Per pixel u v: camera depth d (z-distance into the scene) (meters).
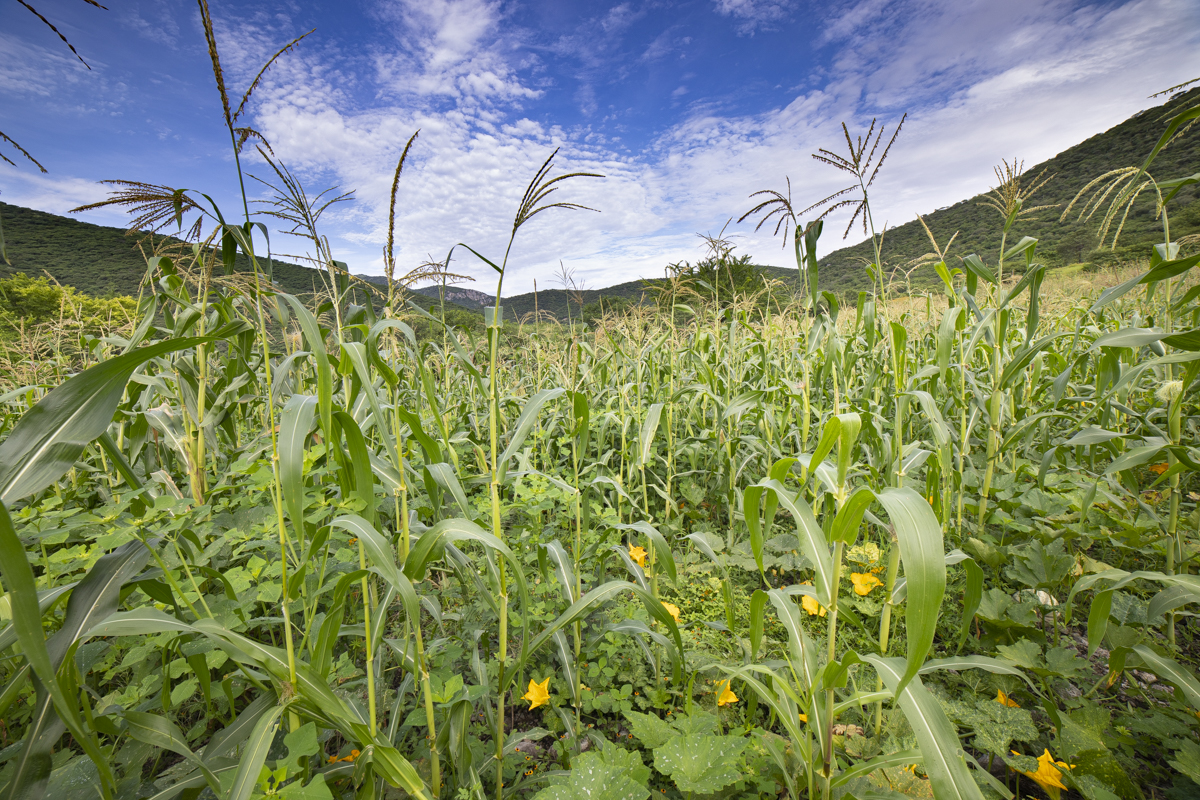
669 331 5.54
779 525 4.07
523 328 7.02
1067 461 4.20
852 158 2.75
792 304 6.50
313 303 2.90
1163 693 2.34
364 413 2.59
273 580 2.14
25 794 1.18
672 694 2.55
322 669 1.67
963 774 1.23
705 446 4.73
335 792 1.79
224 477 3.15
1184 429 4.18
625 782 1.59
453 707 1.79
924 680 2.53
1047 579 2.68
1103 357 3.39
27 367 4.53
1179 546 2.62
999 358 3.49
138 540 1.49
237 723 1.57
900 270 5.55
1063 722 1.97
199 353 3.08
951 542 3.23
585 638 2.79
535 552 2.93
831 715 1.62
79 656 1.84
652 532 2.35
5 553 0.92
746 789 1.97
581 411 2.87
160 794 1.41
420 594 2.75
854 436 1.50
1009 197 3.35
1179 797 1.90
